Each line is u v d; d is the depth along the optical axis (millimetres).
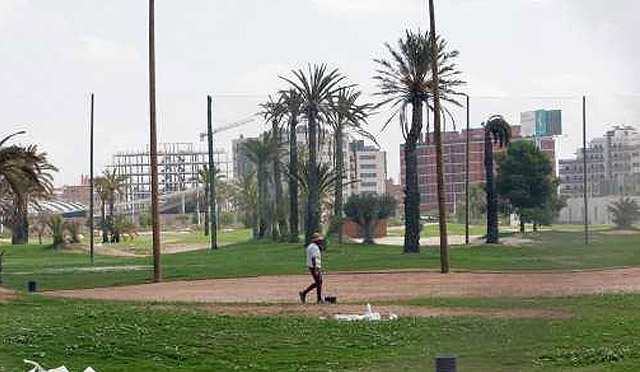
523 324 32188
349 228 142375
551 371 25562
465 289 52594
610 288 48281
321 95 124750
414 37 104938
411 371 26453
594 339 30812
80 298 49031
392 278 64125
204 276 70062
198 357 29500
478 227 189000
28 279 71312
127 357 29250
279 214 144125
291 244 129375
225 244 154500
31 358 28562
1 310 40312
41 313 38750
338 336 33375
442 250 69938
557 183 87312
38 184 58500
